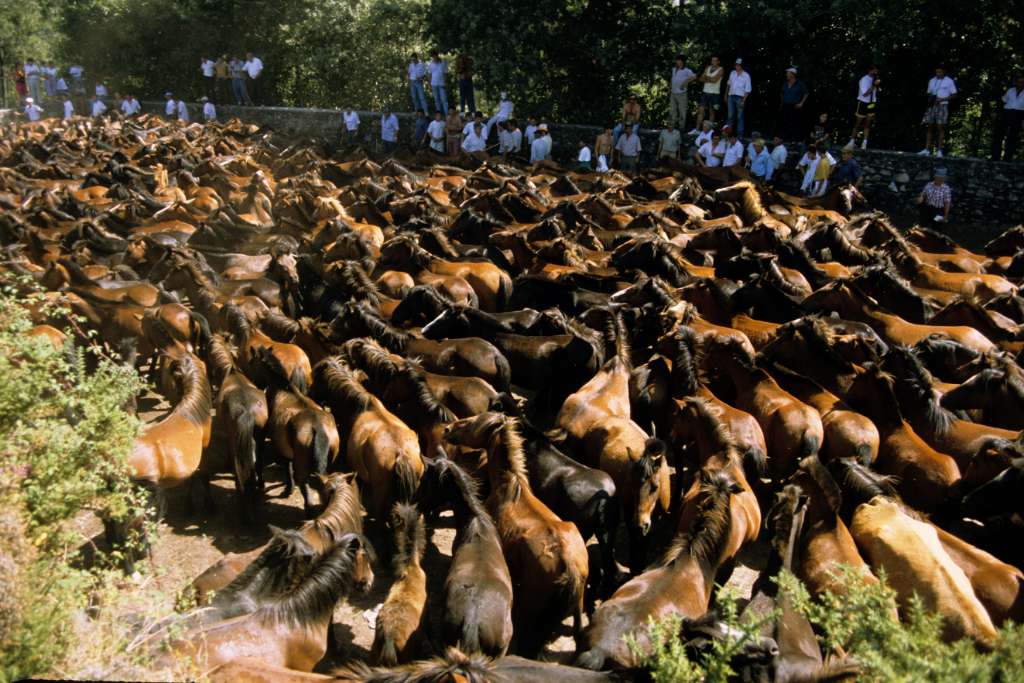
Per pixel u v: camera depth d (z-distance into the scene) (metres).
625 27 30.41
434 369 11.14
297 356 10.92
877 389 9.20
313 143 28.97
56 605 5.01
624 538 9.40
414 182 23.39
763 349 11.10
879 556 6.98
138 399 12.36
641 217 18.02
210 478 9.89
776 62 27.53
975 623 6.23
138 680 4.91
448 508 8.80
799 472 7.36
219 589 6.57
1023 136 25.30
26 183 23.00
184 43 40.03
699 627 5.42
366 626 7.68
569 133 30.34
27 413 6.47
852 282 12.76
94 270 14.93
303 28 37.72
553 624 6.96
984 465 8.28
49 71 40.22
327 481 7.67
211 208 20.91
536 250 16.23
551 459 8.18
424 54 36.25
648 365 10.42
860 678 4.73
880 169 24.61
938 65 25.81
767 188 21.86
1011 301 13.05
